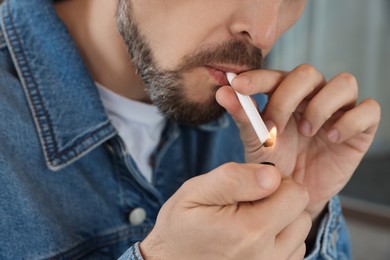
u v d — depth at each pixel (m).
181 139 0.96
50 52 0.78
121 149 0.81
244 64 0.68
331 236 0.88
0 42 0.79
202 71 0.69
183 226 0.53
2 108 0.72
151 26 0.70
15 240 0.68
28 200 0.70
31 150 0.74
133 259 0.58
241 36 0.66
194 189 0.54
